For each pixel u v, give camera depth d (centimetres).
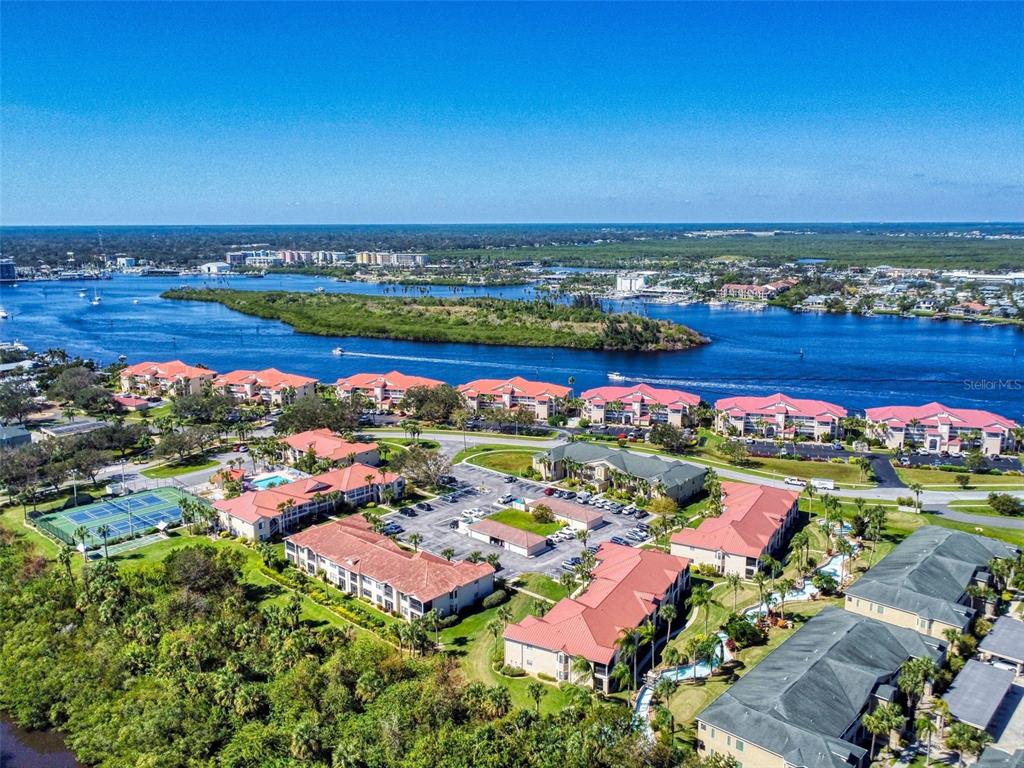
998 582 13438
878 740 9638
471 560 14125
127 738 9650
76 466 18412
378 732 9506
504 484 19388
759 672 10131
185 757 9406
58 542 15712
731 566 14262
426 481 18988
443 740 9181
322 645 11631
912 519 16875
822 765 8388
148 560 14838
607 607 11606
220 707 10162
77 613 12569
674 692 10412
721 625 12356
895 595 12131
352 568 13562
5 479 17662
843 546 14238
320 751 9300
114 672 10962
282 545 15800
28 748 9994
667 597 12638
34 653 11525
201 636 11556
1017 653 11025
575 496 18338
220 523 16650
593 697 10319
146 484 19325
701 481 18862
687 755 9062
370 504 17962
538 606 12344
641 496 18250
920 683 9700
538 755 8881
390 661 10931
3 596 13125
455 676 10950
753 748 8838
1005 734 9675
